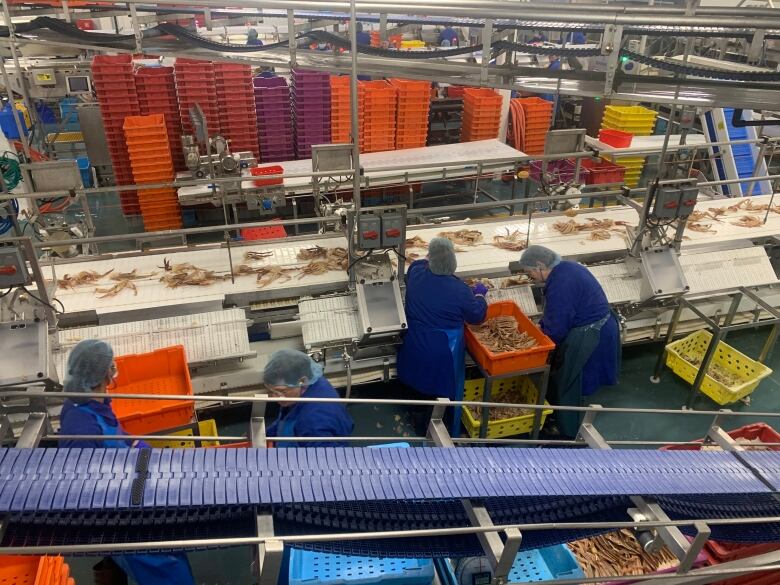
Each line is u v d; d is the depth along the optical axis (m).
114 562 2.48
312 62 3.60
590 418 2.29
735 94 2.93
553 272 3.89
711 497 2.03
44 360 3.16
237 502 1.52
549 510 1.87
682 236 4.67
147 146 6.08
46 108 8.66
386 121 7.09
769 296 4.83
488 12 2.69
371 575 2.02
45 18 4.48
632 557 2.76
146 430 3.27
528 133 7.81
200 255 4.33
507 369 3.71
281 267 4.17
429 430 2.16
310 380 2.71
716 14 2.65
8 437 2.85
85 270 4.07
